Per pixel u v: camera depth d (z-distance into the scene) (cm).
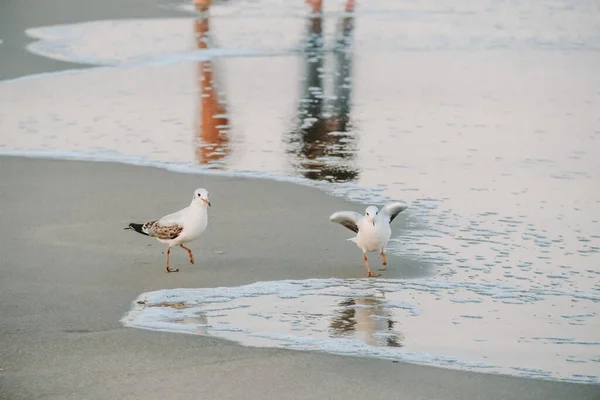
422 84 2794
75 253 1302
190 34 3666
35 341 992
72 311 1088
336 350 985
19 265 1246
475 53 3412
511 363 963
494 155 1959
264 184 1694
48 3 4341
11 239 1355
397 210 1266
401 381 907
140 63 3042
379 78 2883
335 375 916
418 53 3394
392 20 4234
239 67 3016
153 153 1925
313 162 1875
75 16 4022
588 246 1380
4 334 1011
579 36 3862
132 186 1659
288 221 1470
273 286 1193
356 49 3444
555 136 2142
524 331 1057
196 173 1764
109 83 2703
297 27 3941
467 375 926
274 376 910
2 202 1546
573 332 1057
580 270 1277
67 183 1675
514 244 1388
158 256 1301
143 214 1493
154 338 1007
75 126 2164
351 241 1378
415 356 974
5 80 2720
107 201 1562
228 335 1024
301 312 1105
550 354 991
